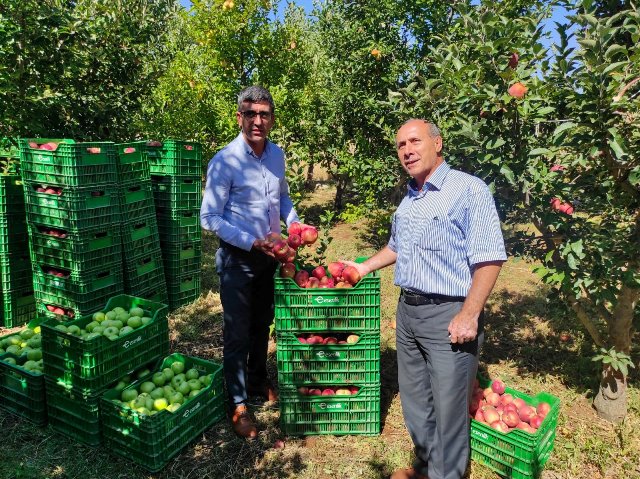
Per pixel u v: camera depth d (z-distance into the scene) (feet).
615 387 11.71
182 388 10.94
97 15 20.92
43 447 10.57
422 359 9.34
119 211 15.94
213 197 10.91
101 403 10.39
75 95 19.81
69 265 14.88
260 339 12.41
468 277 8.43
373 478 9.97
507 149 10.96
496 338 16.79
